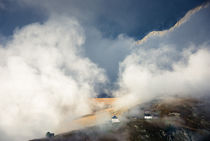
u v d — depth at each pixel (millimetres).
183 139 66625
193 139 67062
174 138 67000
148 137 67625
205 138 67938
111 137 68062
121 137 67938
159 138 67250
